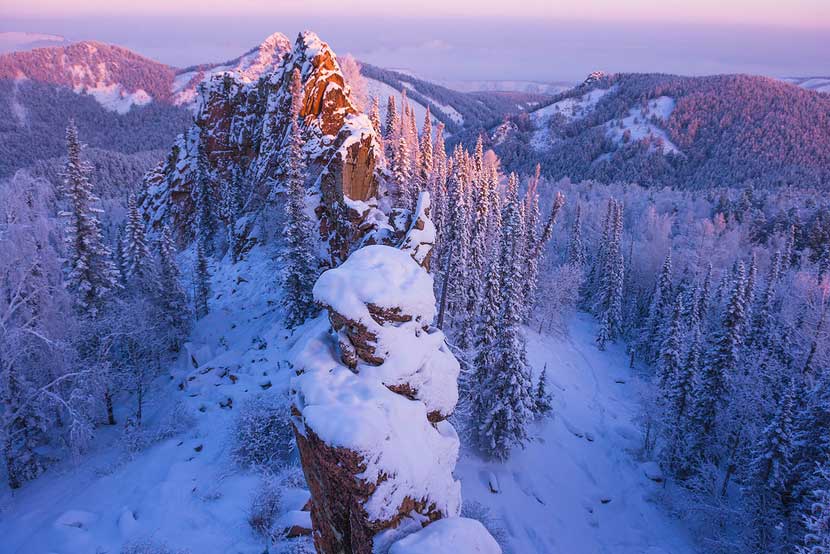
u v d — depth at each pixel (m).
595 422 43.94
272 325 43.53
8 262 24.84
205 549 18.34
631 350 63.00
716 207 134.62
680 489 33.12
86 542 19.81
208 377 36.38
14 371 25.06
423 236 25.19
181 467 24.55
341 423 7.78
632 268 84.81
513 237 54.78
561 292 64.31
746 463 32.19
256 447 24.45
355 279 9.26
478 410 32.56
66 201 32.19
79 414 26.67
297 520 18.38
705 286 59.75
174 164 74.38
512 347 30.72
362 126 48.91
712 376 33.78
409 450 8.45
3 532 21.83
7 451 24.91
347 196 46.34
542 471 33.84
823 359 40.75
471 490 29.62
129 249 41.19
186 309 44.91
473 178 67.00
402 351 9.19
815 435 25.94
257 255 57.09
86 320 31.44
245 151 67.75
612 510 32.38
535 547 27.08
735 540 29.30
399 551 7.41
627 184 186.75
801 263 85.12
